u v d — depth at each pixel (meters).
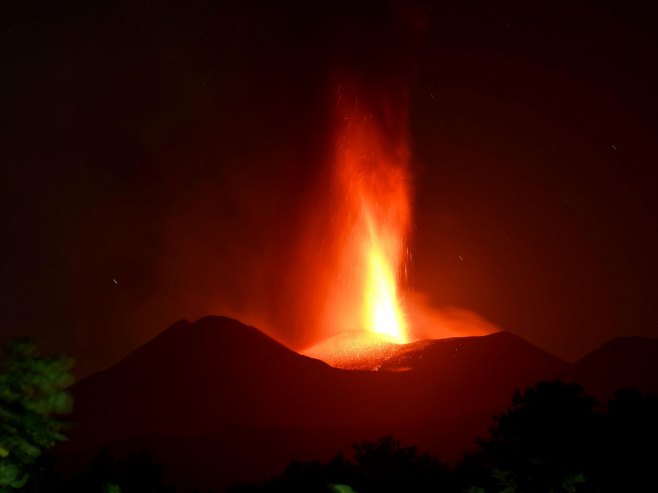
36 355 13.87
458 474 21.44
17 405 13.47
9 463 13.59
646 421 18.03
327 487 21.14
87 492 17.30
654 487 17.42
